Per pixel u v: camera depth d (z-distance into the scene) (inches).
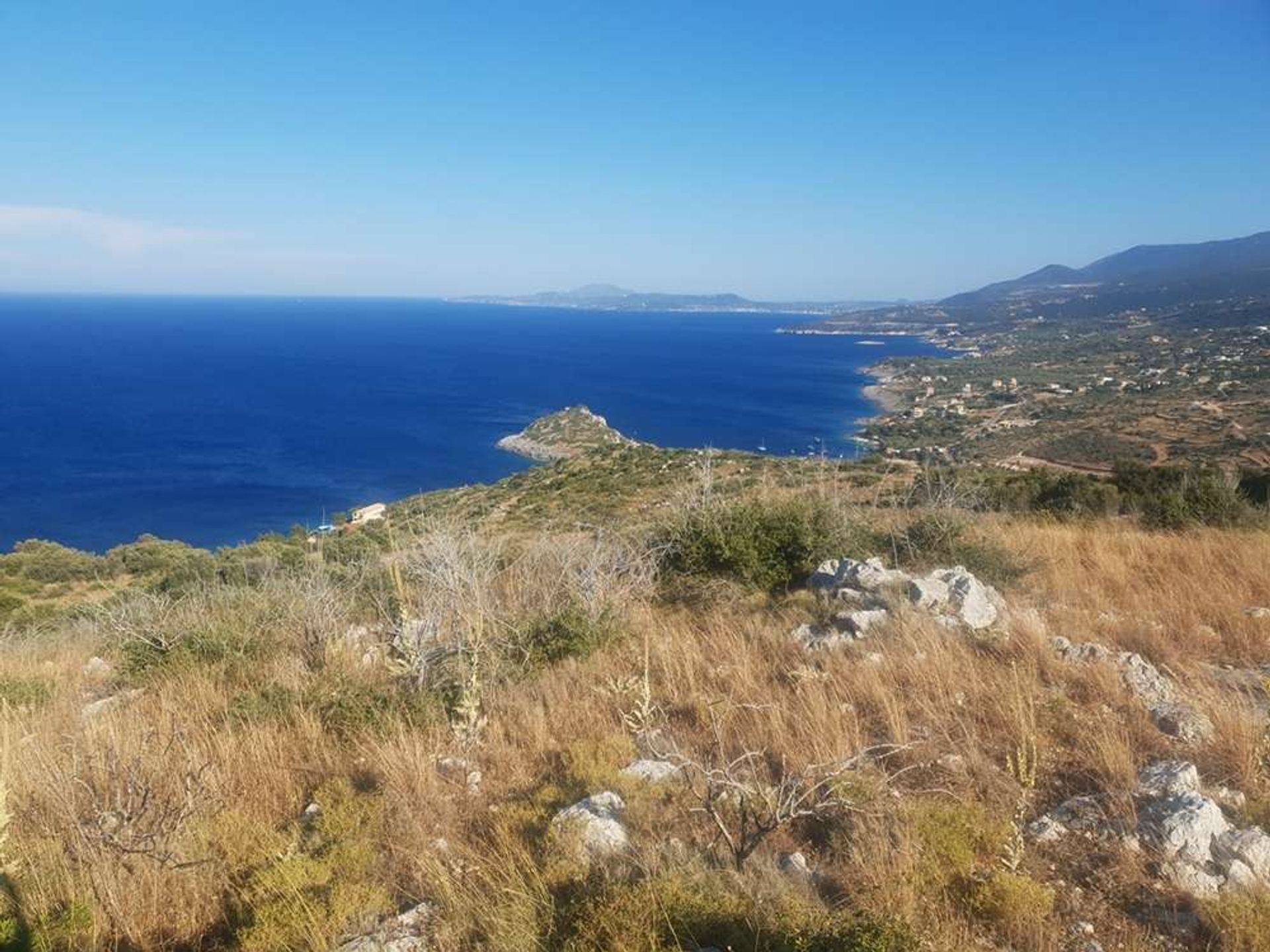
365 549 533.0
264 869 145.9
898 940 111.0
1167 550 384.5
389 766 184.2
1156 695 204.1
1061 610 285.9
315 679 258.8
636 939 115.9
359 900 134.5
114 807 161.2
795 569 346.6
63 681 305.3
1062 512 589.6
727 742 189.6
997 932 121.0
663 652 250.7
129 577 1002.7
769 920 119.5
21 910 136.6
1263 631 258.1
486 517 557.9
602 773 174.9
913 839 140.8
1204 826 139.2
